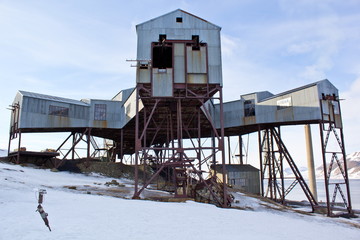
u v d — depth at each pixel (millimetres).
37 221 13969
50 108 45031
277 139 45469
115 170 49375
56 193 24594
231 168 51875
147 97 31109
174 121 45406
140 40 32312
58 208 17812
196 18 33062
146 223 15883
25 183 28500
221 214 21922
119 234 13023
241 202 32906
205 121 46688
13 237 11148
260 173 48438
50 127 44500
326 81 40000
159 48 34031
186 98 31500
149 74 31500
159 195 31500
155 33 32500
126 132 54656
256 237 15289
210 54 32188
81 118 47719
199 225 16812
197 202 28422
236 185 47969
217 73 31703
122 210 19031
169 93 31047
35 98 43875
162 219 17406
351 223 29859
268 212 29156
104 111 49531
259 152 46188
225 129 51875
